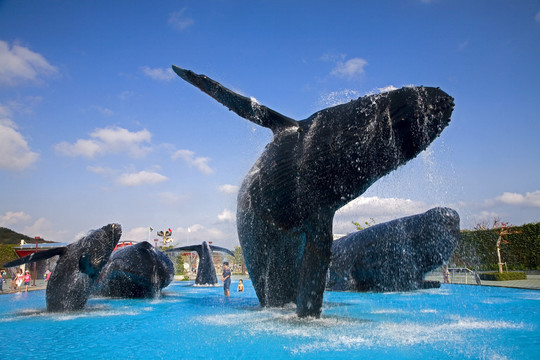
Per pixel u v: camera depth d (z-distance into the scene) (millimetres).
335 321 7207
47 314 9555
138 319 8438
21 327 7648
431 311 8789
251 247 8641
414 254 13438
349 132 5980
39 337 6613
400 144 5824
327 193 6258
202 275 20234
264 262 8602
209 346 5457
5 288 22828
